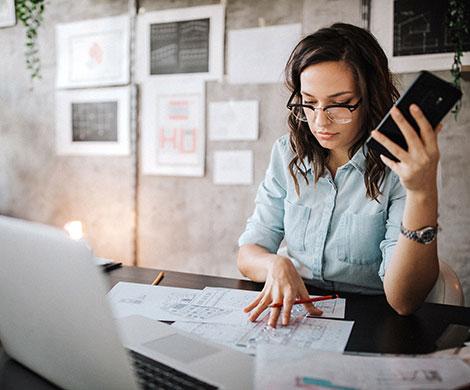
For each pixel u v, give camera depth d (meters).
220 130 2.80
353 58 1.18
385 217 1.38
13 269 0.74
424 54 2.30
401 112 0.93
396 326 1.01
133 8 2.94
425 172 0.94
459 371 0.70
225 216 2.84
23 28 3.29
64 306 0.68
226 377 0.75
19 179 3.44
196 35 2.80
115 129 3.08
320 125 1.23
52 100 3.27
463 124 2.27
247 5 2.67
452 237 2.33
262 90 2.68
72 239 0.64
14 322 0.79
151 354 0.82
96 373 0.69
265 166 2.71
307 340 0.93
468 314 1.07
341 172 1.41
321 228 1.44
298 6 2.55
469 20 2.19
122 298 1.18
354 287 1.45
